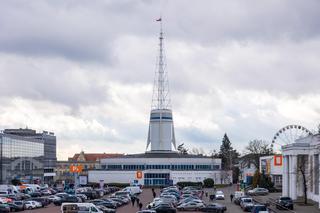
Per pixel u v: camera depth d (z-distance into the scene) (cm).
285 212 9912
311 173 12194
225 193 17550
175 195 13538
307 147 12838
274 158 16888
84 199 12788
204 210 10525
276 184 18988
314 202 11944
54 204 12269
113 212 9888
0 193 13938
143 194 16750
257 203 11656
